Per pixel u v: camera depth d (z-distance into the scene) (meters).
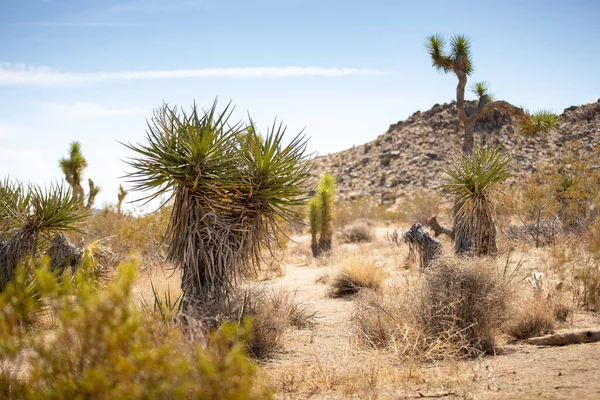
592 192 18.20
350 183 71.25
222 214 7.24
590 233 14.86
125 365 2.91
